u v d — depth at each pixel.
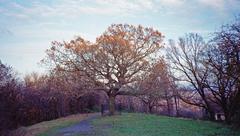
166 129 24.78
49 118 50.22
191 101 43.94
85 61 37.22
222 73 28.72
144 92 38.41
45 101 49.94
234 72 25.16
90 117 41.47
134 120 32.03
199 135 21.64
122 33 38.03
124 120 32.34
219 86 33.41
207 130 24.23
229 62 25.41
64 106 53.16
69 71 37.94
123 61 37.03
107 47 36.69
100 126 28.78
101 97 58.91
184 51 48.09
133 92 38.25
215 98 35.75
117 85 37.38
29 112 45.19
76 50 37.12
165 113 57.53
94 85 37.72
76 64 37.59
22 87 46.31
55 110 51.78
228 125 28.03
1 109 26.83
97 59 36.69
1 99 28.44
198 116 48.38
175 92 45.97
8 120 28.17
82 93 39.97
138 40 38.34
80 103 57.03
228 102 32.69
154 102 58.91
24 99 43.81
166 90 45.38
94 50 36.97
